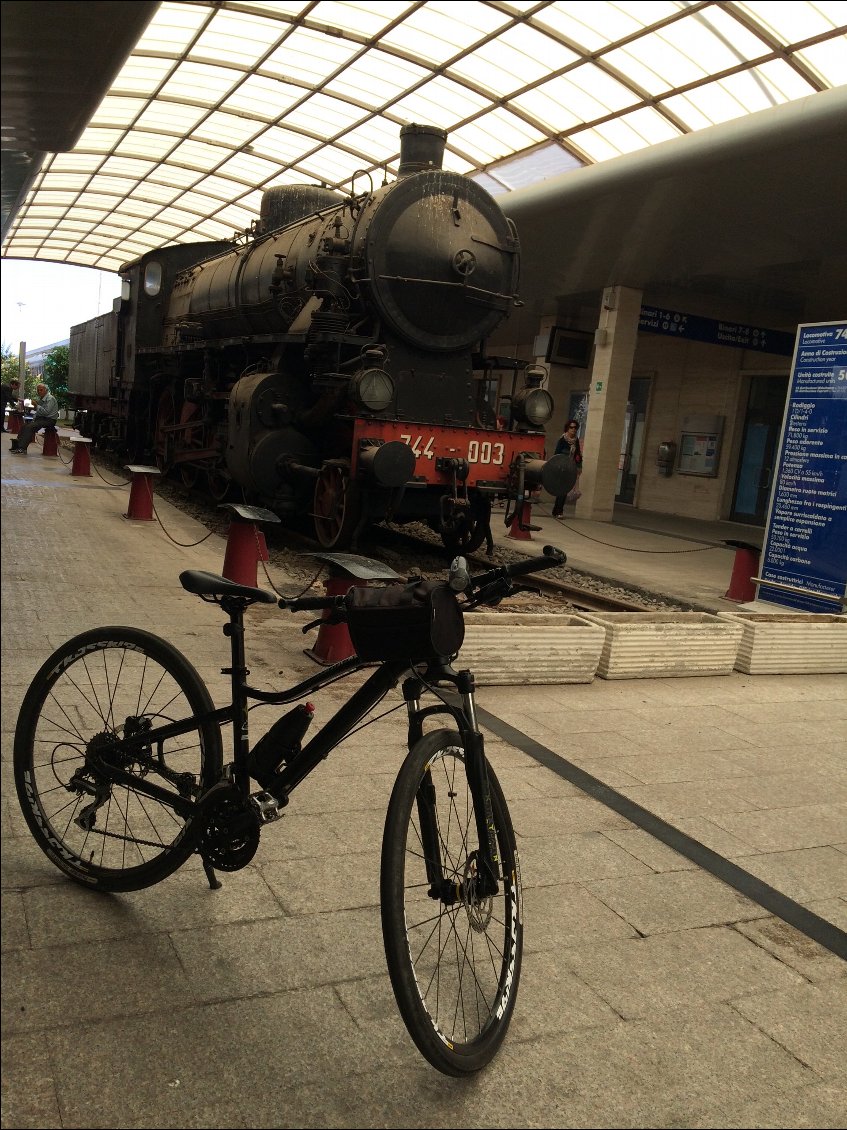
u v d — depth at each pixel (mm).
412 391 9789
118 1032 2215
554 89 13734
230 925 2713
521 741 4617
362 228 9438
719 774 4449
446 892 2373
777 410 19859
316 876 3025
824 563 8750
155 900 2820
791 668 6754
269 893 2902
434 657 2336
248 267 12578
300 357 10617
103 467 19828
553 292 19812
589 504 18469
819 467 8781
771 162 10680
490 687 5586
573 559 12180
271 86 16969
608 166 12508
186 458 14344
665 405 22750
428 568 10367
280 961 2559
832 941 3016
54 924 2648
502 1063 2275
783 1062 2377
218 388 13383
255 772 2607
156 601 6727
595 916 3012
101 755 2877
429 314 9594
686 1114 2156
